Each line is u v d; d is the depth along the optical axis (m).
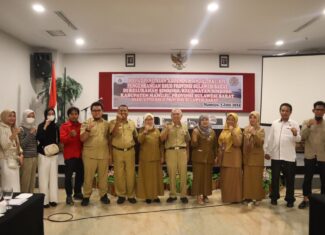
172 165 4.43
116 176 4.40
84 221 3.75
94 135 4.29
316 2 4.27
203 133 4.40
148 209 4.21
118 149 4.36
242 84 7.92
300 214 4.04
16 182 3.85
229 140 4.39
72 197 4.69
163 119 7.68
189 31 5.75
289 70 6.70
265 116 6.93
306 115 6.52
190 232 3.44
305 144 4.37
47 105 7.07
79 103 7.82
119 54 7.85
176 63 7.83
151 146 4.37
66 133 4.30
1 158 3.78
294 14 4.77
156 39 6.37
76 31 5.78
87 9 4.57
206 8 4.50
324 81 6.39
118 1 4.24
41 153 4.22
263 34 5.96
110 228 3.54
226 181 4.41
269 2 4.27
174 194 4.53
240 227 3.59
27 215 2.28
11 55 6.18
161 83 7.84
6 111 3.84
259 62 7.91
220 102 7.92
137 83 7.84
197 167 4.44
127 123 4.43
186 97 7.87
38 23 5.27
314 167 4.30
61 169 5.66
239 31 5.75
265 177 5.02
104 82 7.83
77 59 7.85
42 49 7.30
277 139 4.39
